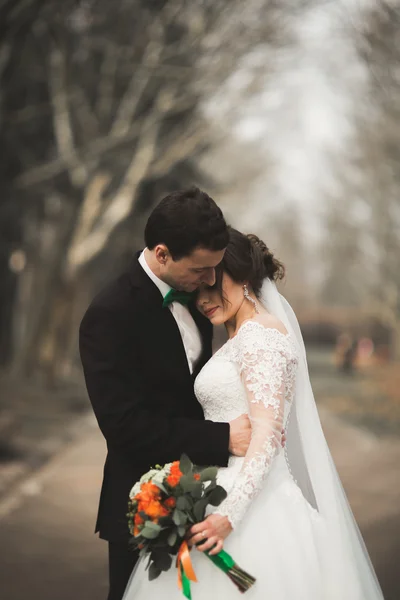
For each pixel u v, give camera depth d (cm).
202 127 2166
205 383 409
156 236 388
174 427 398
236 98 1980
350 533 416
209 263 385
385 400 2555
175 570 387
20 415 1908
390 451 1430
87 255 2244
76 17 1928
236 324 418
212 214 379
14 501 976
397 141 2781
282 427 389
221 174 3198
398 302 4634
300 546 389
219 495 368
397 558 718
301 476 419
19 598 625
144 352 409
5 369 2803
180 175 2573
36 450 1400
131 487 413
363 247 4856
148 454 398
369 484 1081
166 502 367
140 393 410
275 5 1817
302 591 382
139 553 382
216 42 1886
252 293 420
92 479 1118
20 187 2044
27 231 2752
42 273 2653
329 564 398
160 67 1916
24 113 2014
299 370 423
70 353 3644
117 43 1934
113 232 2330
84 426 1792
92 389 403
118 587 421
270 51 1873
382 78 1891
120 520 412
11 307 2934
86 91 2153
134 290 409
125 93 2122
